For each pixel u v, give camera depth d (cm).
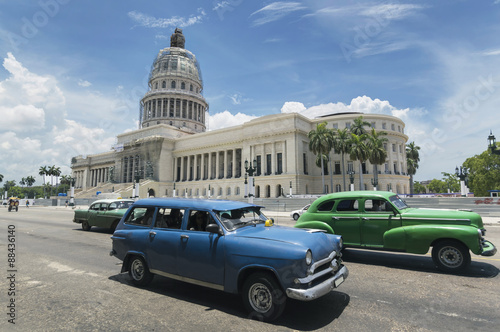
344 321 447
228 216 548
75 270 751
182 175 7731
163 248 569
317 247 473
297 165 5697
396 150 6147
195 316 466
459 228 699
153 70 9494
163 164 7744
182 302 529
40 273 723
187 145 7750
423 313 476
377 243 796
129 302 528
